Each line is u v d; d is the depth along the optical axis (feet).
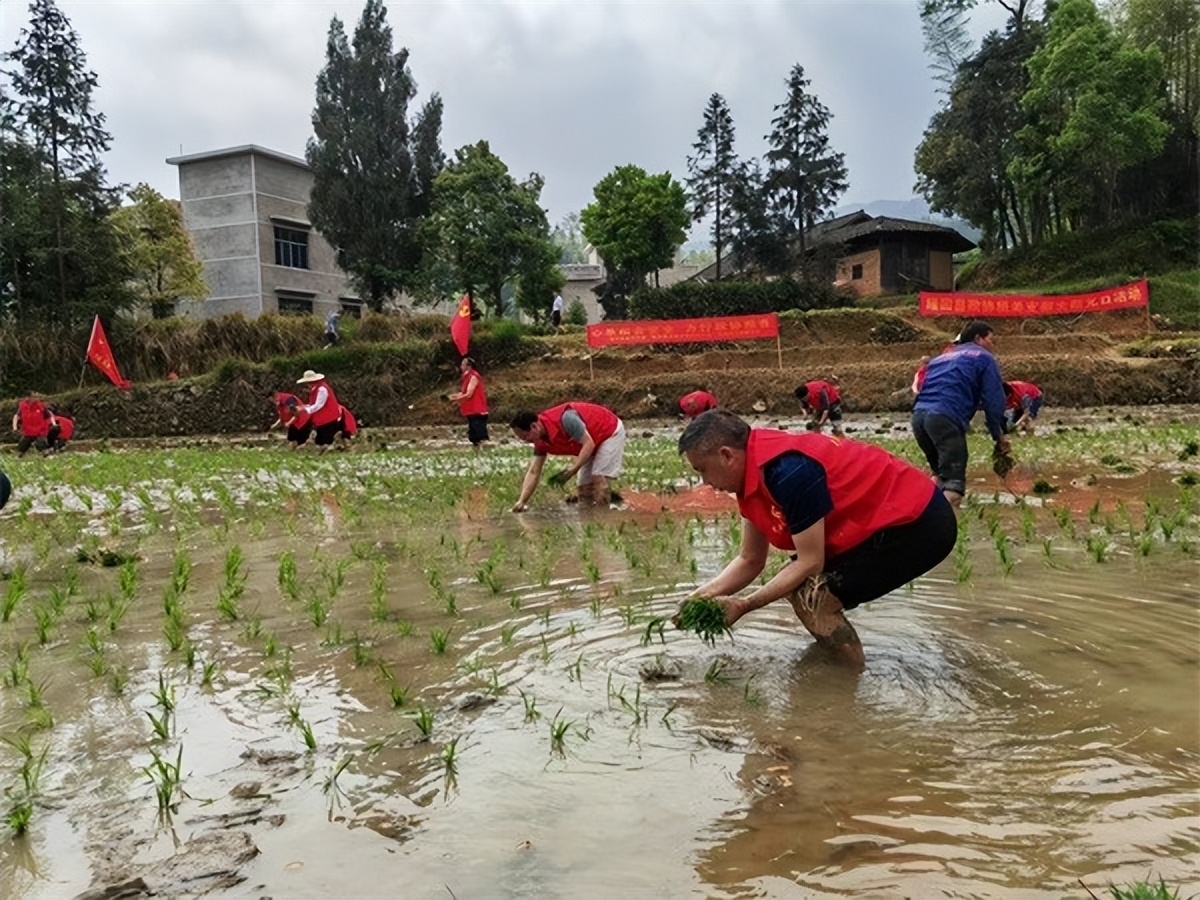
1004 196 122.93
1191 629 12.74
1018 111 115.03
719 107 110.22
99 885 6.95
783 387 77.92
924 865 6.82
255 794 8.48
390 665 12.24
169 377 90.33
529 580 17.25
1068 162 108.27
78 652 13.37
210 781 8.84
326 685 11.54
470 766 8.91
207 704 11.00
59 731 10.29
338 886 6.81
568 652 12.51
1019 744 9.04
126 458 51.62
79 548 21.85
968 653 11.93
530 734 9.67
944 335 88.48
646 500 28.50
